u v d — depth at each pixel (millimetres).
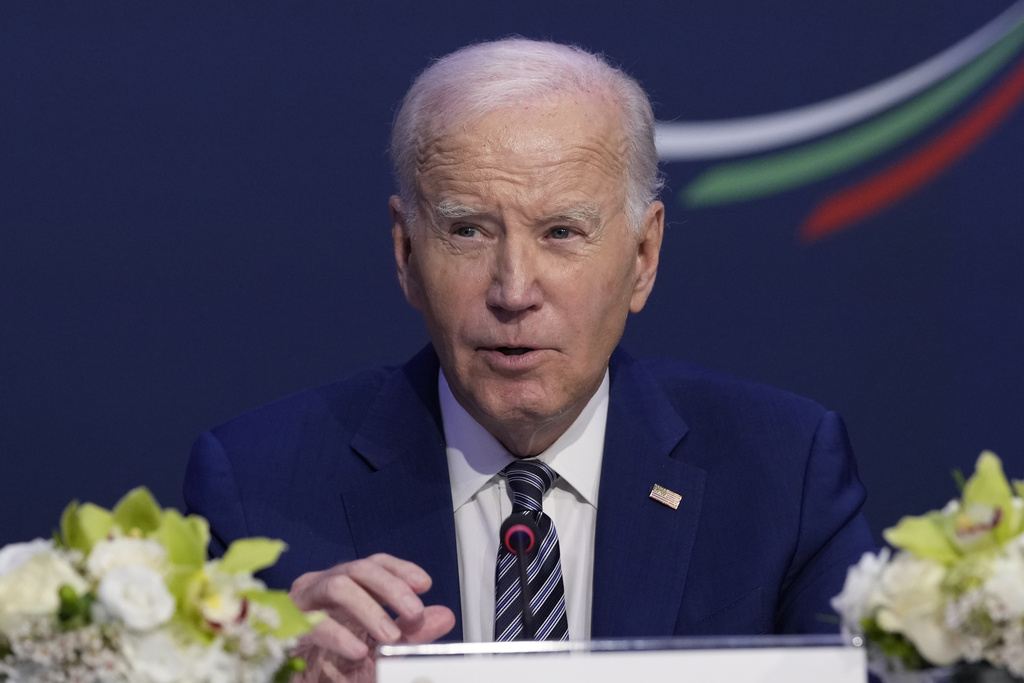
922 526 4336
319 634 5258
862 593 4406
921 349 11430
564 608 6578
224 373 11234
